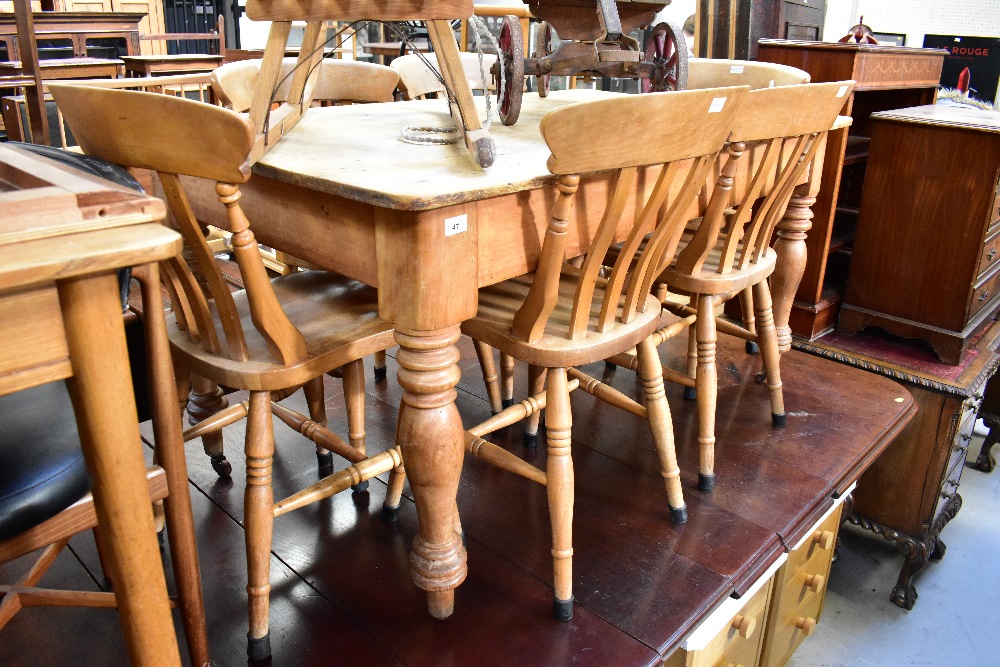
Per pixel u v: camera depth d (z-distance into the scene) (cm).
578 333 143
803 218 219
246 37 652
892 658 218
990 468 313
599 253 135
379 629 147
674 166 133
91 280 79
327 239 130
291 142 151
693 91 127
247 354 135
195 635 130
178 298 140
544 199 135
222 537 173
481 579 160
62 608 153
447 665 138
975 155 242
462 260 121
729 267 185
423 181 118
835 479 199
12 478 95
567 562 147
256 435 135
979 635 229
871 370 259
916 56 284
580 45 188
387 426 219
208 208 154
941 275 257
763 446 213
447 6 133
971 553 265
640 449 211
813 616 226
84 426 86
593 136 117
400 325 124
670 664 161
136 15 487
